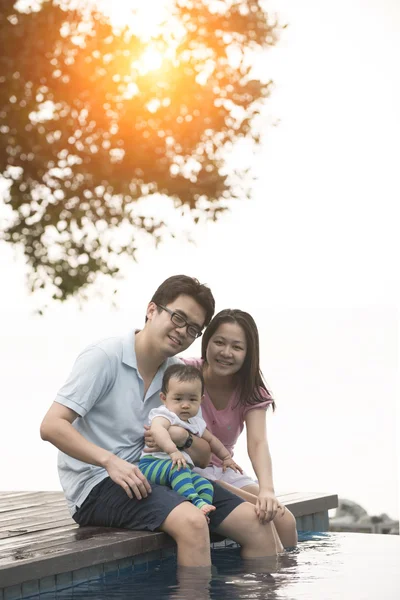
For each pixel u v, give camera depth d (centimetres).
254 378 462
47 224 802
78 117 793
